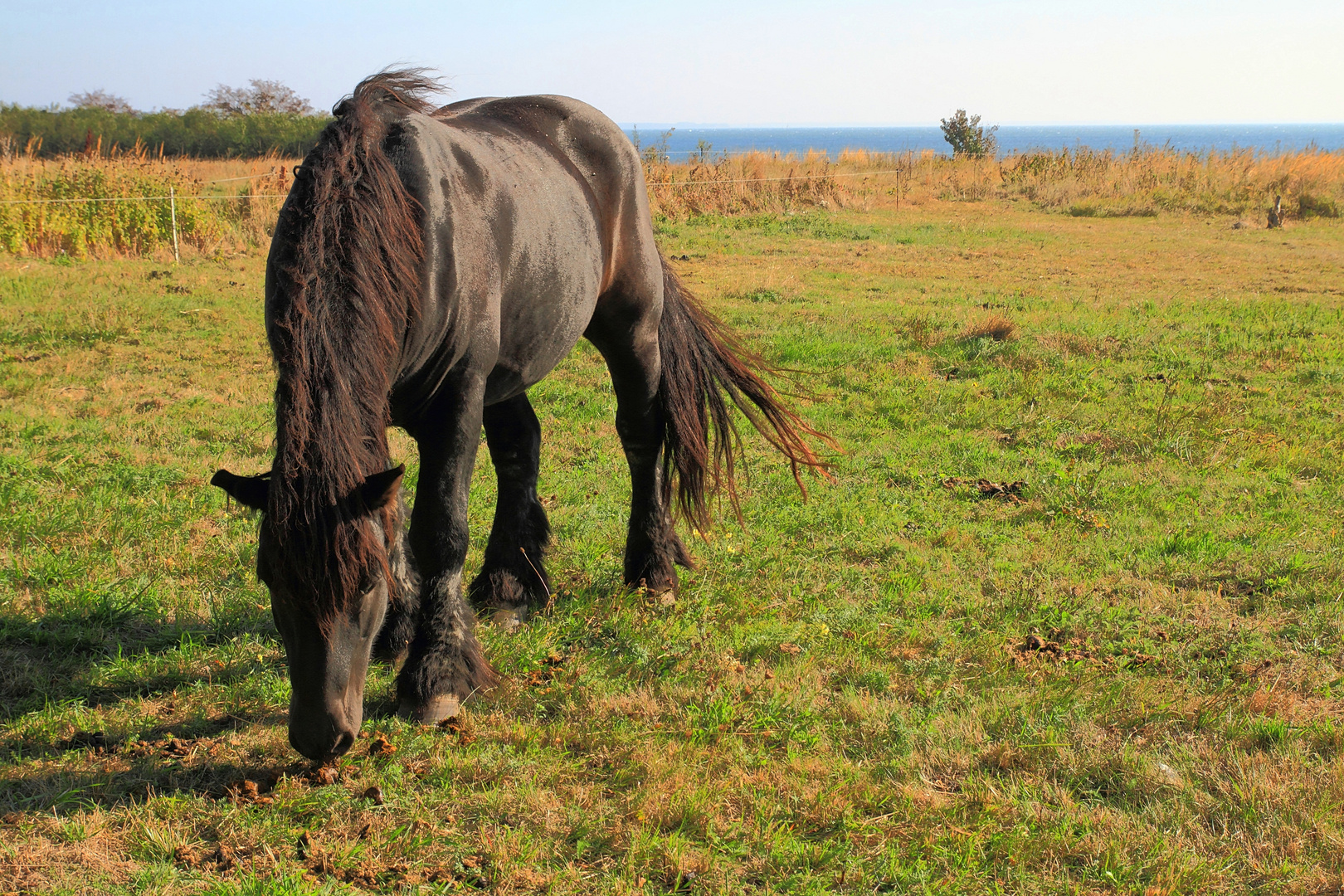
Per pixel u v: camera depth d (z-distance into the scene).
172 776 2.84
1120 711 3.33
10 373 7.33
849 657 3.70
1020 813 2.77
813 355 8.52
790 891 2.45
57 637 3.58
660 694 3.43
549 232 3.54
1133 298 11.34
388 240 2.75
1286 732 3.16
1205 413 6.73
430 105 3.48
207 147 37.56
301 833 2.59
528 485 4.04
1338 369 7.96
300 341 2.47
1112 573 4.50
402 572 3.52
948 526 5.01
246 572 4.23
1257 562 4.55
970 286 12.10
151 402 6.73
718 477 4.41
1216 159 24.66
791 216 18.95
